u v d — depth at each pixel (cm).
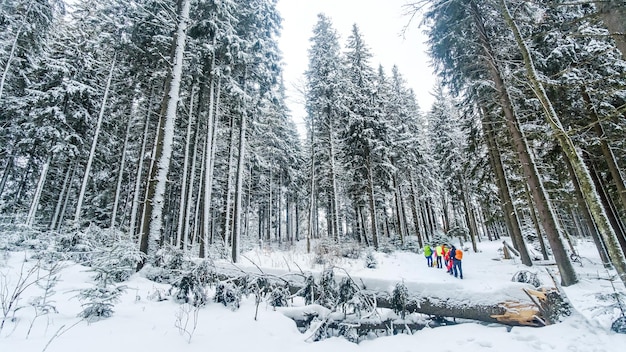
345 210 3525
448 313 475
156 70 1534
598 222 432
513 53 1079
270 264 1340
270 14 1783
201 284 502
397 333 466
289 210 4200
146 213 778
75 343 298
